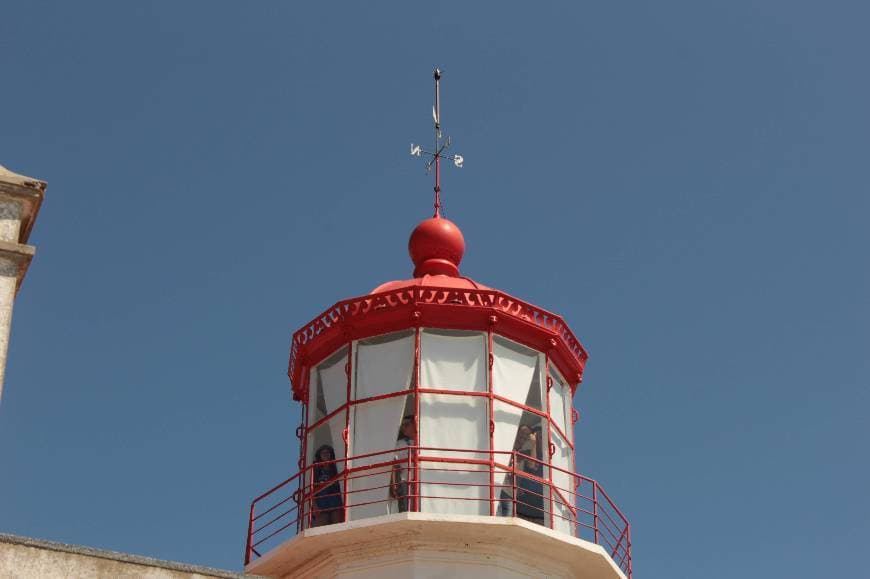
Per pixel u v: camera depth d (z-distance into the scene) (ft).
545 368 96.22
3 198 63.26
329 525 87.51
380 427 92.22
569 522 92.53
